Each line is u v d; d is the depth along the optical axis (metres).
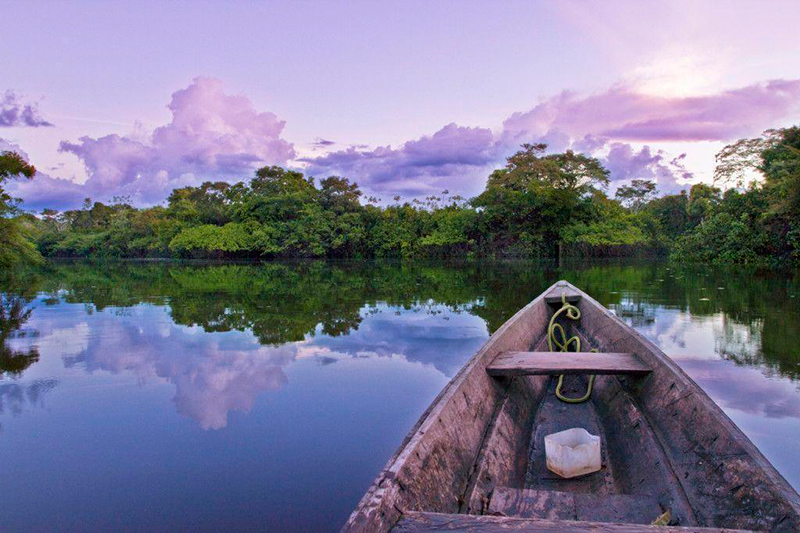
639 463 2.71
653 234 32.66
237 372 5.56
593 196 32.47
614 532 1.48
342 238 35.56
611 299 10.72
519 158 33.88
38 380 5.39
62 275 22.55
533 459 3.09
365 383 5.12
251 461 3.43
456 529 1.53
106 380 5.36
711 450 2.26
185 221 41.16
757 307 9.34
